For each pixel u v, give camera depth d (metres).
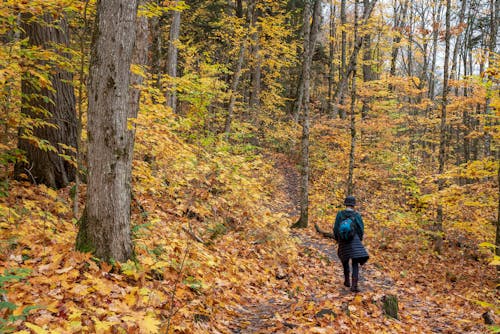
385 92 19.25
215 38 22.45
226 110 19.12
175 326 3.77
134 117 7.93
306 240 11.13
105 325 3.12
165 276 4.93
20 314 3.01
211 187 9.52
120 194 4.56
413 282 9.39
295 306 5.58
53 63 6.59
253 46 21.56
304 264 8.67
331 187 18.66
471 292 9.13
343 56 24.50
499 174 9.34
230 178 9.89
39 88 6.55
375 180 19.06
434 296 8.40
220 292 5.61
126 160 4.62
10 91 6.43
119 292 4.02
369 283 8.07
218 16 23.33
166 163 8.96
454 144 29.44
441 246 12.63
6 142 6.78
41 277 3.84
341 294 6.70
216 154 10.84
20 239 4.74
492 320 6.33
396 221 13.12
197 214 8.41
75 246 4.61
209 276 5.77
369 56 24.31
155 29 15.66
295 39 27.22
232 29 17.22
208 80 13.72
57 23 7.48
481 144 27.25
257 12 22.94
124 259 4.63
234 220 9.17
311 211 15.28
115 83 4.38
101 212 4.48
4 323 2.84
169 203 8.34
